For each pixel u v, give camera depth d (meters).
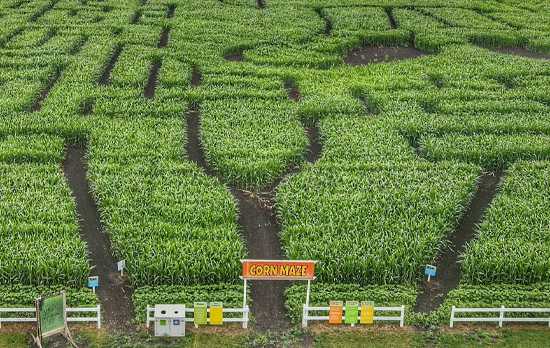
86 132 27.55
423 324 18.05
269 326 17.89
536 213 22.56
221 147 26.25
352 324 17.73
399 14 45.97
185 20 43.12
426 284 19.91
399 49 41.34
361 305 17.41
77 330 17.30
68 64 34.72
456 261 21.00
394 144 27.33
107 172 24.25
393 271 19.48
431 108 31.97
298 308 18.19
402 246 20.06
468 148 27.00
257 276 17.03
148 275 18.97
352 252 19.75
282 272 17.08
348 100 31.22
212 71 34.44
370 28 42.72
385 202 22.61
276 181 25.55
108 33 39.62
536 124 29.25
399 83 33.47
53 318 16.41
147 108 29.64
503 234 21.31
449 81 34.25
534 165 25.89
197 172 24.92
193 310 17.41
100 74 34.06
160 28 41.44
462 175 25.05
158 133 27.73
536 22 45.62
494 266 19.64
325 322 18.05
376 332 17.66
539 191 24.25
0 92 30.66
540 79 34.97
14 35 39.50
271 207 23.73
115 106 29.77
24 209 21.61
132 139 26.78
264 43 39.53
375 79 34.22
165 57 35.91
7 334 16.92
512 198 23.69
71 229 20.69
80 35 39.16
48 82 33.09
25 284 18.72
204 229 20.98
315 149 28.28
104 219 21.94
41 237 20.08
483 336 17.55
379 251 19.67
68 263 18.78
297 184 23.89
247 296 18.64
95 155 25.50
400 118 29.58
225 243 20.03
